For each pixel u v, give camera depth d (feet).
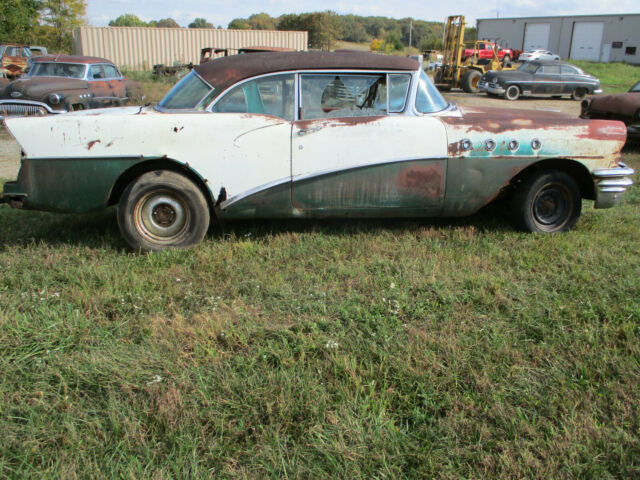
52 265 12.96
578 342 9.71
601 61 152.97
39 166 13.24
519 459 6.97
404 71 14.60
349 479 6.71
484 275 12.46
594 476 6.73
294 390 8.29
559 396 8.27
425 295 11.59
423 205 14.67
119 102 41.01
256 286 11.89
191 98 14.14
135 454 7.08
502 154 14.58
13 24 98.73
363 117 14.07
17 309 10.73
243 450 7.17
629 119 30.99
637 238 15.51
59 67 37.09
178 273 12.64
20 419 7.72
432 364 8.94
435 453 7.13
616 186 15.39
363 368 9.00
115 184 13.92
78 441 7.20
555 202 15.79
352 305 11.13
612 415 7.84
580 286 12.05
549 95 66.95
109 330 10.11
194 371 8.80
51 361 9.03
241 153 13.67
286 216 14.38
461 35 73.61
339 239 15.02
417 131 14.14
